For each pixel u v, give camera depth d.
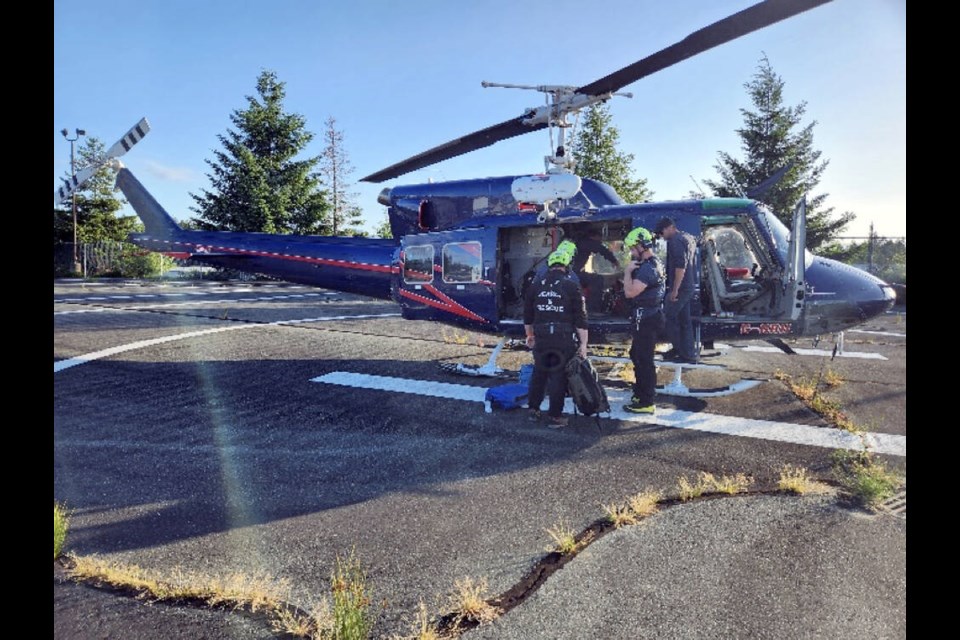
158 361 7.88
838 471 3.89
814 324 6.12
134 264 32.22
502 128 6.40
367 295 8.63
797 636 2.17
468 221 7.26
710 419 5.20
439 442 4.59
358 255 8.43
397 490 3.63
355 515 3.27
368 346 9.40
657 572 2.63
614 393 6.24
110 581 2.53
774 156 22.70
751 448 4.41
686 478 3.80
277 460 4.18
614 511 3.21
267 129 35.97
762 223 6.20
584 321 4.95
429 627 2.23
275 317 13.37
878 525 3.07
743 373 7.41
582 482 3.75
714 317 6.32
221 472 3.94
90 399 5.90
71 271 31.50
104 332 10.34
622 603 2.39
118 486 3.68
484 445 4.52
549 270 4.98
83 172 8.93
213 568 2.68
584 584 2.53
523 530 3.07
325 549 2.88
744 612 2.32
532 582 2.56
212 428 4.96
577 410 5.19
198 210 35.28
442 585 2.54
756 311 6.57
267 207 34.09
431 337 10.41
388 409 5.60
